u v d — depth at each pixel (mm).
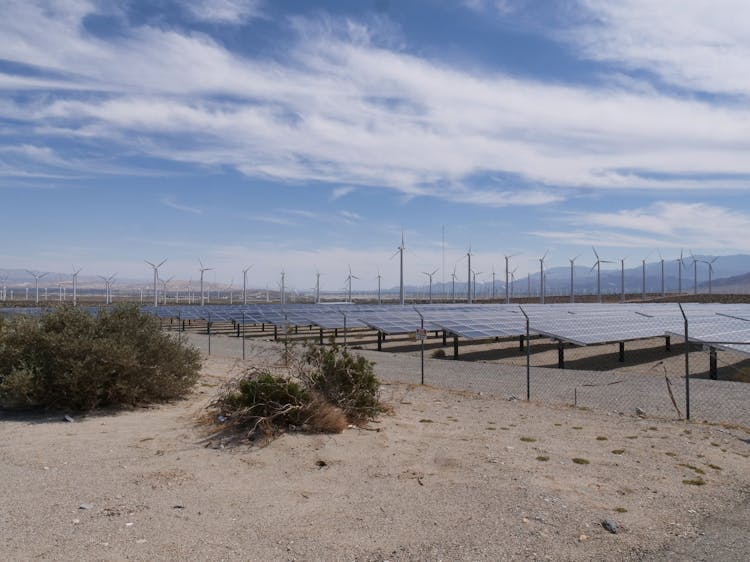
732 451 9711
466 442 9828
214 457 8602
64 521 6070
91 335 12586
